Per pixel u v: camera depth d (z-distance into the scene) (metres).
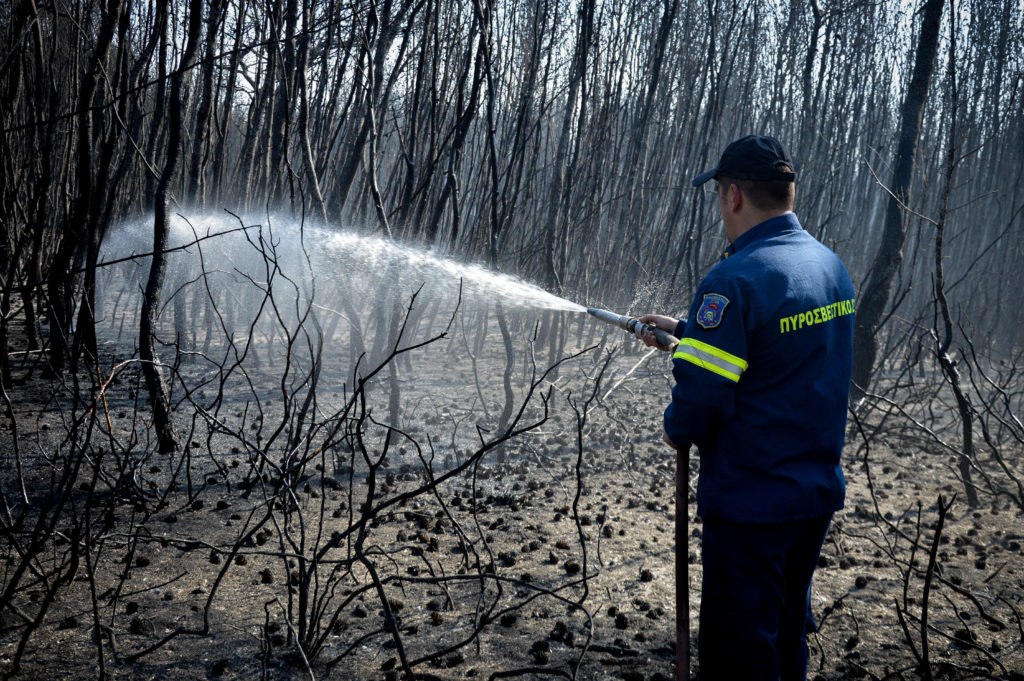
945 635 2.97
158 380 4.94
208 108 6.17
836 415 2.23
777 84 11.75
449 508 4.48
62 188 7.02
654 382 8.77
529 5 9.12
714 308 2.12
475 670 2.72
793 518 2.13
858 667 2.87
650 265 10.34
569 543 4.03
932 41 6.98
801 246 2.28
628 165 10.39
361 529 2.62
